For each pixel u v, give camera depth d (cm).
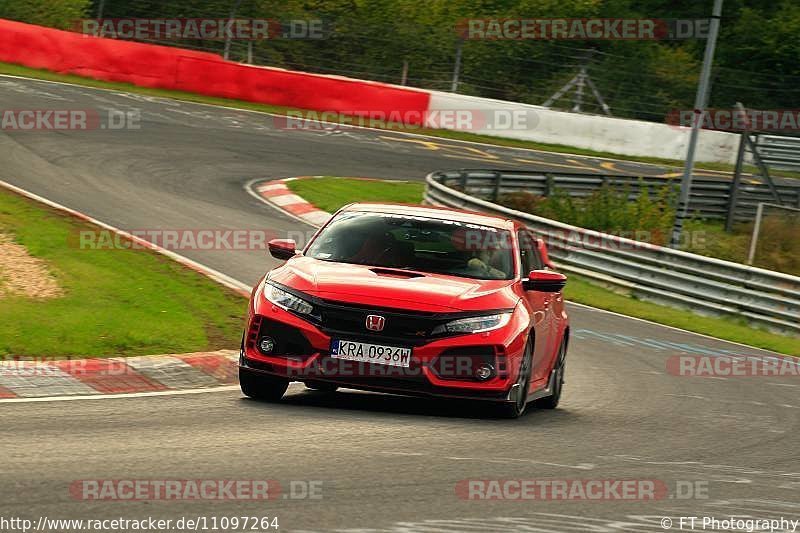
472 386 2852
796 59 17188
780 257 9244
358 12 15850
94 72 11431
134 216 6512
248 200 7706
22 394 2905
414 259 3131
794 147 13438
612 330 5681
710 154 13425
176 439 2389
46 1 13000
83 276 4544
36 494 1852
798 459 2873
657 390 4103
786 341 6294
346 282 2923
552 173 9944
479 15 16125
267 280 3025
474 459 2398
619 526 1927
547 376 3438
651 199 10112
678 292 6962
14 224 5216
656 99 14612
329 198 8212
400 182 9469
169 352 3662
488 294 2977
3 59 11306
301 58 14138
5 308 3862
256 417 2733
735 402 3984
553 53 14688
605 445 2761
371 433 2600
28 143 8144
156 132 9500
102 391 3056
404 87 12562
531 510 1984
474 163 10919
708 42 8450
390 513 1881
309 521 1791
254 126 10700
